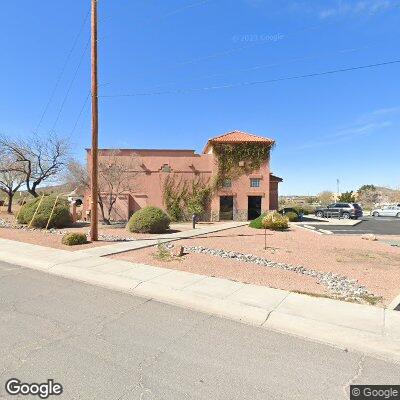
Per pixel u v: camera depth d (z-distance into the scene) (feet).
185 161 99.45
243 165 98.43
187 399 10.45
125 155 98.53
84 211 92.07
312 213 150.51
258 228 69.26
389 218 124.26
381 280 27.32
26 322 16.67
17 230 59.52
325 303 20.22
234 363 12.99
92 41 44.68
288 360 13.41
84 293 22.34
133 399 10.37
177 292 22.29
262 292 22.33
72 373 11.84
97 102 45.32
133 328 16.29
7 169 89.30
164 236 52.26
